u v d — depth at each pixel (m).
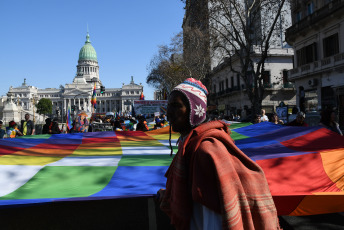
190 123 1.50
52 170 3.58
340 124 21.41
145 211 4.33
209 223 1.24
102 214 4.17
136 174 3.46
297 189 3.04
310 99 26.11
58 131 11.05
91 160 4.21
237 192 1.22
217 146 1.29
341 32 21.36
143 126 12.22
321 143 4.25
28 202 2.41
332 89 22.72
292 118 18.06
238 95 40.75
